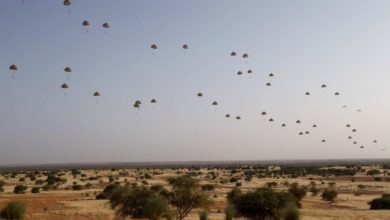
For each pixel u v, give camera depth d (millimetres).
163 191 55594
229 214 54438
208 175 194375
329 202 85188
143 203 54438
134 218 57281
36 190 109312
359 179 162250
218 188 120500
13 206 55844
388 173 196250
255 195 54406
